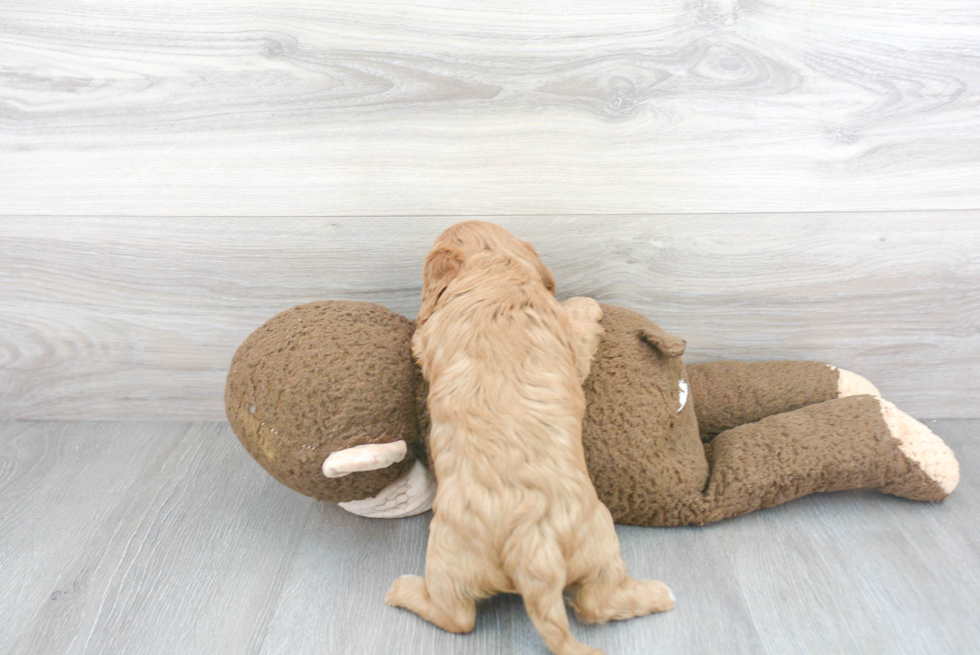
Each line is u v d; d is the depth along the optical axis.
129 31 1.63
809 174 1.73
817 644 1.28
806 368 1.83
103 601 1.41
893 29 1.60
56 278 1.86
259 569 1.50
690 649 1.27
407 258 1.82
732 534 1.57
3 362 1.97
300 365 1.47
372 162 1.73
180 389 2.00
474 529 1.22
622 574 1.32
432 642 1.31
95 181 1.76
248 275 1.85
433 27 1.61
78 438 1.97
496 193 1.75
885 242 1.79
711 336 1.90
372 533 1.61
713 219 1.77
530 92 1.66
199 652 1.29
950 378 1.94
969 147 1.70
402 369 1.52
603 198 1.76
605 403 1.53
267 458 1.48
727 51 1.63
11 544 1.57
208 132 1.71
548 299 1.43
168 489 1.76
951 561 1.47
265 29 1.63
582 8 1.59
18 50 1.65
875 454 1.56
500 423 1.25
